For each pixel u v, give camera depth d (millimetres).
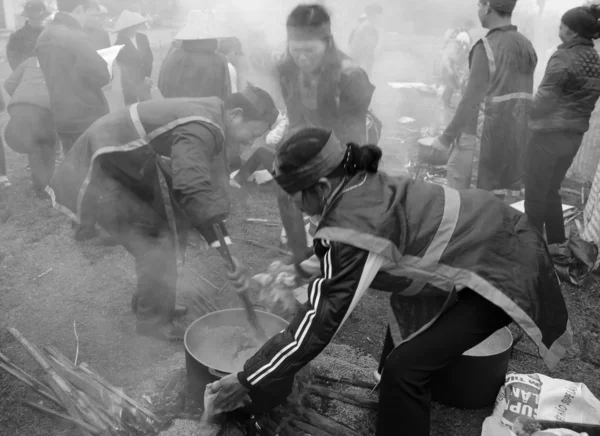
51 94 3848
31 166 4121
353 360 2480
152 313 2551
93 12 4938
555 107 3117
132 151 2230
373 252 1466
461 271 1609
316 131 1524
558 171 3285
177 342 2559
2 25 10195
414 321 1928
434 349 1674
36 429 1995
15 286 3018
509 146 3404
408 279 1663
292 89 2855
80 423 1913
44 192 4188
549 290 1726
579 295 3139
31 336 2559
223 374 1827
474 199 1701
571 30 3109
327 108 2730
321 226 1526
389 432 1757
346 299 1486
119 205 2381
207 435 1922
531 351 2621
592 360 2561
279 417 2002
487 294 1606
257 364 1598
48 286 3025
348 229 1469
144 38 4906
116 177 2318
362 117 2750
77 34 3824
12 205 4090
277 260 3350
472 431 2107
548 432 1879
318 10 2527
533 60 3402
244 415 1928
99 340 2547
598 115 4828
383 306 2967
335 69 2623
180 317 2744
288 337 1565
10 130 3955
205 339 2219
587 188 4715
